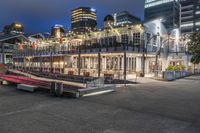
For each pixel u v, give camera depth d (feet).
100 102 35.09
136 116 26.09
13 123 22.79
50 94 42.60
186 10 352.08
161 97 40.50
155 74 94.07
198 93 46.06
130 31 98.32
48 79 65.62
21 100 36.52
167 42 116.16
